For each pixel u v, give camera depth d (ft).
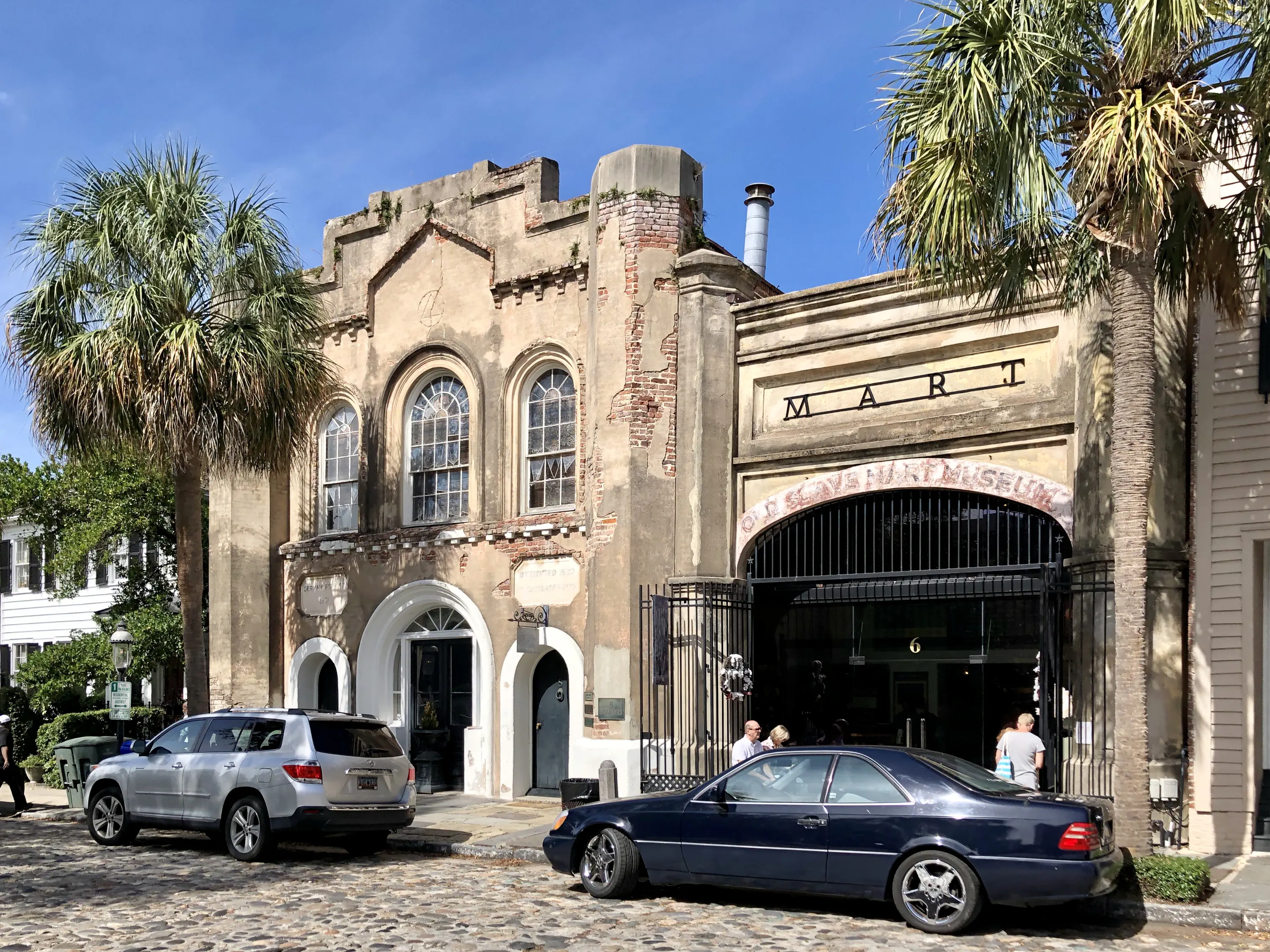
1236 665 38.88
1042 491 43.78
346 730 42.86
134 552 83.76
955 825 28.96
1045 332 44.78
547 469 58.80
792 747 32.65
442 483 62.80
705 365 52.85
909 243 35.19
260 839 41.19
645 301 53.93
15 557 105.29
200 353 50.14
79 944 27.94
